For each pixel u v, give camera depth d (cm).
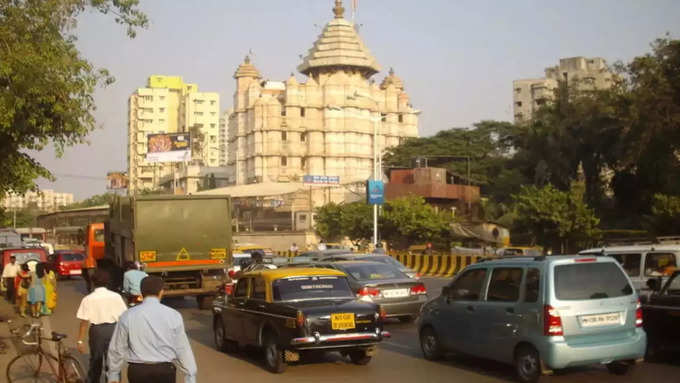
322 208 7181
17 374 992
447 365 1170
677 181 4344
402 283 1650
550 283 974
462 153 9112
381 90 13088
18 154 1702
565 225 3969
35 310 1989
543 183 5972
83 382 959
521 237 5253
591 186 5794
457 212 7025
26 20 1480
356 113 12438
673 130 4025
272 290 1177
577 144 5762
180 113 18138
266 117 12331
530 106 12288
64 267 3819
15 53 1443
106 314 927
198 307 2211
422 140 9662
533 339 978
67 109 1527
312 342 1083
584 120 5697
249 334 1217
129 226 2148
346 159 12369
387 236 5747
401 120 13138
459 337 1136
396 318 1819
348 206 6919
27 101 1489
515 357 1020
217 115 17812
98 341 922
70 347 1442
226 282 2084
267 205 9131
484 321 1077
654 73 4059
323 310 1104
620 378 1034
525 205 4103
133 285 1365
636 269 1437
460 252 4875
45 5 1480
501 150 9225
